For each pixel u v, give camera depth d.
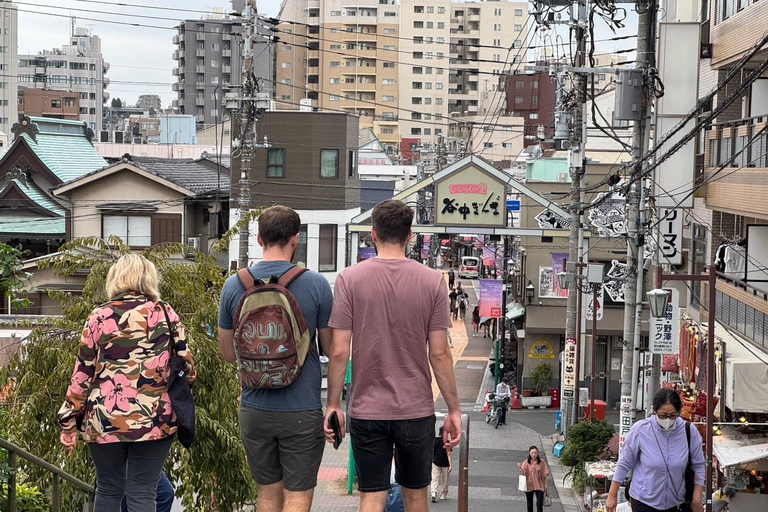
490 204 35.84
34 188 38.59
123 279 5.40
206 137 75.62
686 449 7.33
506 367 45.03
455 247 96.81
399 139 126.88
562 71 20.88
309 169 40.59
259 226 5.24
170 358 5.39
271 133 40.28
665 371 22.47
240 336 4.92
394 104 127.81
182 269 12.16
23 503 8.34
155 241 36.38
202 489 10.54
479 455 30.02
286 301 4.92
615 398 39.00
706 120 12.95
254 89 26.45
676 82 19.22
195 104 122.50
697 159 22.61
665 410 7.28
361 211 43.62
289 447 5.04
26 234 36.72
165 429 5.34
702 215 23.95
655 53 19.91
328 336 5.14
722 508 15.02
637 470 7.45
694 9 27.34
